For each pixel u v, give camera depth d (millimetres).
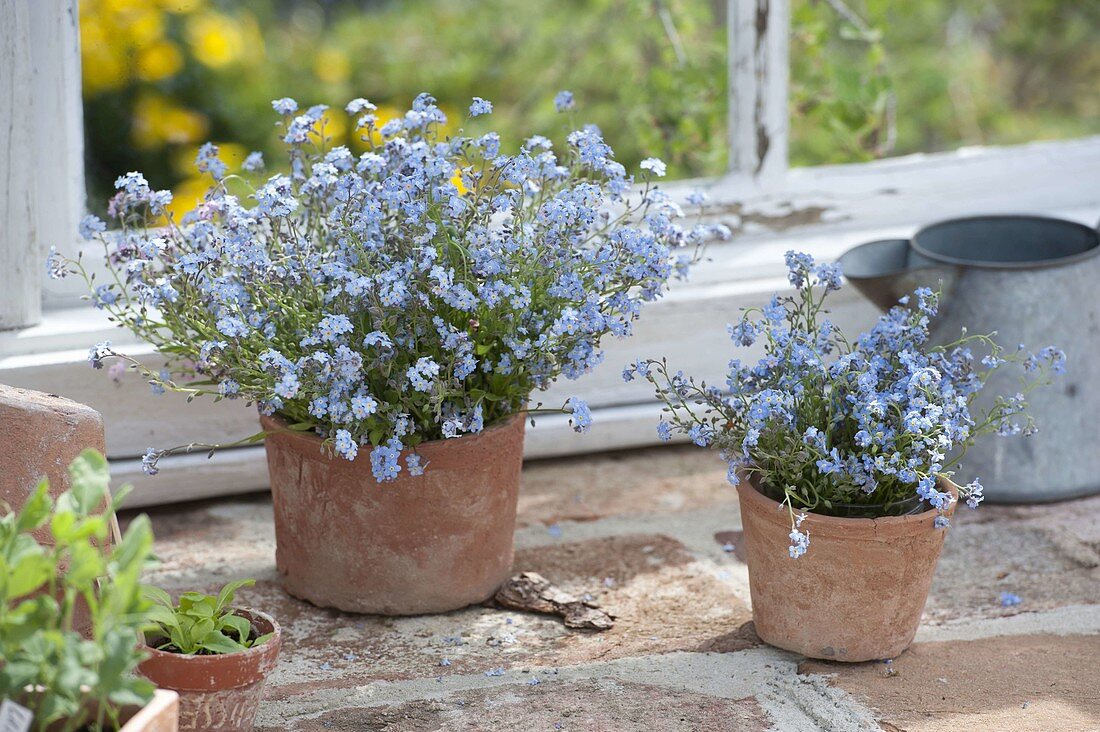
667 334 2689
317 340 1827
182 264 1871
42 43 2367
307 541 2082
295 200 1974
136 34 4020
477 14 5668
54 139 2420
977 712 1801
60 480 1618
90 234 2018
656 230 2059
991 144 5859
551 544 2379
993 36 6074
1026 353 2412
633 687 1877
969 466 2520
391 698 1847
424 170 1901
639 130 3752
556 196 2057
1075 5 5910
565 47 5199
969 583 2230
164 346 2074
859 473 1827
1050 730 1749
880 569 1863
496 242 1924
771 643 1980
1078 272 2420
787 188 2906
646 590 2203
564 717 1788
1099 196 3131
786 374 1940
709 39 4543
